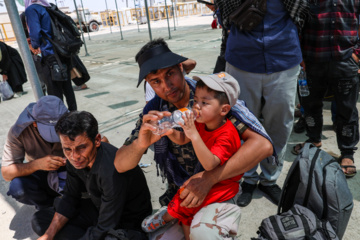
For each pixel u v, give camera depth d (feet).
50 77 11.75
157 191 7.93
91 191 5.55
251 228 6.30
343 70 7.22
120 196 5.24
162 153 5.07
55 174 6.55
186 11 103.30
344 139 7.70
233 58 6.58
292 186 5.47
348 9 6.86
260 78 6.33
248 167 4.37
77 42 11.68
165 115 3.90
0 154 10.74
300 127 10.24
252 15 5.81
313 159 5.26
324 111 11.73
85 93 17.51
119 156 4.88
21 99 18.03
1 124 14.03
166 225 5.39
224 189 4.63
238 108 4.54
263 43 6.06
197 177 4.39
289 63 6.18
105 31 78.28
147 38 45.06
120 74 21.80
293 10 5.91
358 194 6.93
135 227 6.01
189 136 3.85
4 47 16.84
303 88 8.23
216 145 4.24
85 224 6.10
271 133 6.90
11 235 6.81
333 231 4.68
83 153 4.89
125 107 14.37
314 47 7.41
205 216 4.46
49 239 5.59
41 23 11.10
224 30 8.12
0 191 8.53
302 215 4.80
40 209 6.94
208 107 4.00
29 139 6.43
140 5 92.79
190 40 35.19
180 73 4.56
